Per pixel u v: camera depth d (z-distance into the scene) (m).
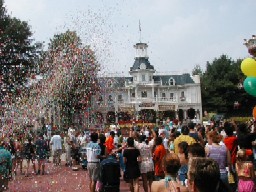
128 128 29.56
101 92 42.09
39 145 18.69
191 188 3.40
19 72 43.66
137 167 10.73
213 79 89.50
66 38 38.91
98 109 41.09
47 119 31.80
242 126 8.93
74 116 37.38
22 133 24.78
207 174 3.23
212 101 87.50
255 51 13.15
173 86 85.94
